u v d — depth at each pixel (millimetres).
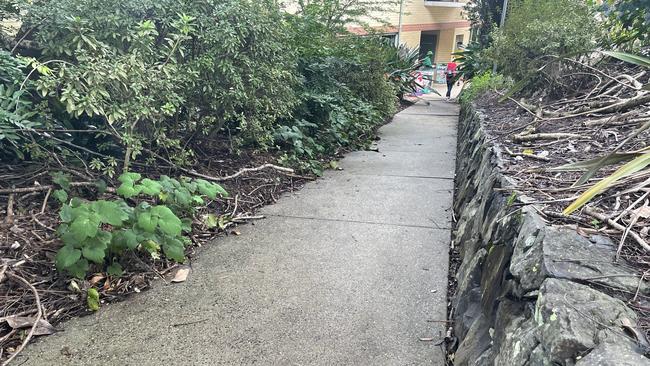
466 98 7910
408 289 2305
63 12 2518
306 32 5805
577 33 3748
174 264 2518
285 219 3230
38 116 2646
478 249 2125
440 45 18516
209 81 3199
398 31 12945
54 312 1989
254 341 1891
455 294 2195
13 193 2502
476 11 12078
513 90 2826
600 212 1560
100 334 1909
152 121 2893
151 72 2660
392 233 3002
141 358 1775
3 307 1929
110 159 2809
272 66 3639
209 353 1812
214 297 2213
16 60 2506
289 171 4047
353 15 7895
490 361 1389
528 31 4145
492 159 2584
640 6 3447
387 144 5945
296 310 2113
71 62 2656
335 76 6637
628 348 929
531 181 2035
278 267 2523
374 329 1979
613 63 3963
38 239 2285
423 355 1817
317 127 5352
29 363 1723
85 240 2070
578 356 955
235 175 3611
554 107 3566
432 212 3402
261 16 3477
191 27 2934
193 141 3867
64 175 2648
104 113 2488
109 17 2621
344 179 4270
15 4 2578
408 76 10680
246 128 3764
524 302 1303
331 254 2689
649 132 2324
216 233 2939
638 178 1760
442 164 4863
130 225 2326
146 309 2098
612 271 1216
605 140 2490
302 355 1809
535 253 1370
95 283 2207
